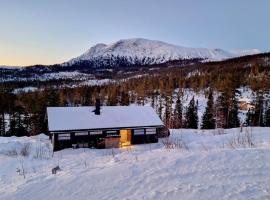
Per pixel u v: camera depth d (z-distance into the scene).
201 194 5.16
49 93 59.25
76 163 11.58
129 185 5.89
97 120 31.28
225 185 5.52
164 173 6.41
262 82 54.62
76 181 6.37
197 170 6.50
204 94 97.31
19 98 60.09
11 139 30.64
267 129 25.72
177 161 7.20
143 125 31.88
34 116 52.00
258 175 6.04
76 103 82.00
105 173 6.72
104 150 25.81
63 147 28.59
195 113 54.53
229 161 7.01
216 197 4.99
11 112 56.72
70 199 5.47
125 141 32.81
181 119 57.69
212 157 7.36
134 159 8.14
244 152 7.68
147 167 6.93
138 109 34.88
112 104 77.50
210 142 16.42
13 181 7.84
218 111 57.09
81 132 29.53
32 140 30.47
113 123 31.23
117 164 7.56
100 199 5.33
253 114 52.91
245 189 5.27
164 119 61.50
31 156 16.16
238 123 52.03
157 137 32.56
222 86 60.88
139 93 87.56
